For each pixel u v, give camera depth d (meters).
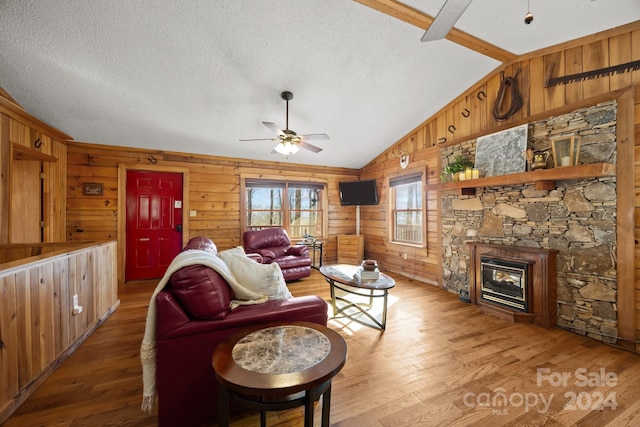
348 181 6.04
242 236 5.29
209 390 1.51
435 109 4.19
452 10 1.61
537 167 2.85
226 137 4.40
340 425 1.50
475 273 3.51
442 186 3.85
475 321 2.98
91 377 1.95
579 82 2.72
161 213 4.75
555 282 2.83
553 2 2.25
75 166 4.20
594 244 2.58
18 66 2.62
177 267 1.53
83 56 2.58
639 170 2.33
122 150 4.46
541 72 3.02
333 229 6.28
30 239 3.62
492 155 3.39
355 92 3.54
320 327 1.57
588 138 2.62
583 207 2.65
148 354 1.47
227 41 2.57
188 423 1.48
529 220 3.09
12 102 2.93
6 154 2.92
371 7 2.32
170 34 2.43
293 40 2.62
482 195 3.59
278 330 1.53
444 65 3.21
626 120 2.39
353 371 2.02
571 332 2.70
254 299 1.81
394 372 2.01
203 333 1.49
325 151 5.35
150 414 1.59
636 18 2.32
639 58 2.35
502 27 2.60
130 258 4.54
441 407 1.65
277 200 5.79
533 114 3.07
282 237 5.03
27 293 1.76
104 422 1.52
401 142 5.12
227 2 2.21
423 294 3.94
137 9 2.19
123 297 3.75
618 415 1.59
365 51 2.85
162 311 1.44
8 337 1.59
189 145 4.59
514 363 2.14
